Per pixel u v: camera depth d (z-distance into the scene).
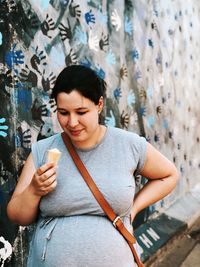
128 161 1.66
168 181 1.85
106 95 3.34
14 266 2.40
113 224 1.63
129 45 3.77
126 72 3.71
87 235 1.58
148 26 4.22
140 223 4.01
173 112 5.02
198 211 5.23
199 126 6.30
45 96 2.58
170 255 3.99
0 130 2.26
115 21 3.48
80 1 2.94
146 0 4.16
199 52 6.27
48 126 2.62
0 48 2.22
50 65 2.62
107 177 1.61
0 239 2.28
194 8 6.02
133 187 1.66
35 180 1.50
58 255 1.57
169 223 4.44
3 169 2.29
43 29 2.55
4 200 2.30
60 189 1.59
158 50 4.51
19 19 2.34
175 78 5.10
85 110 1.53
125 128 3.70
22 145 2.41
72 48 2.86
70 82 1.51
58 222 1.62
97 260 1.57
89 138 1.62
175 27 5.12
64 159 1.64
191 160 5.83
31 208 1.60
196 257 4.01
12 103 2.32
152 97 4.33
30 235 2.52
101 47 3.26
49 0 2.60
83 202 1.59
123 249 1.64
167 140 4.82
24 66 2.40
